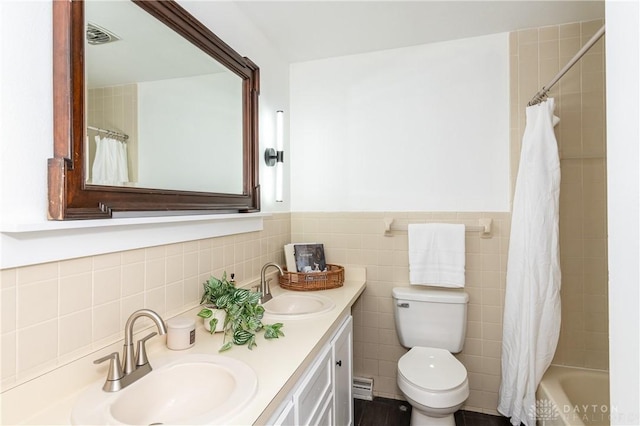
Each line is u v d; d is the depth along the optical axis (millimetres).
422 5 1773
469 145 2129
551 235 1795
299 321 1506
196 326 1409
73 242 909
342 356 1672
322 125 2424
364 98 2334
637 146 550
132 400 934
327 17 1882
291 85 2488
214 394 1025
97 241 980
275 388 933
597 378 1882
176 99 1322
